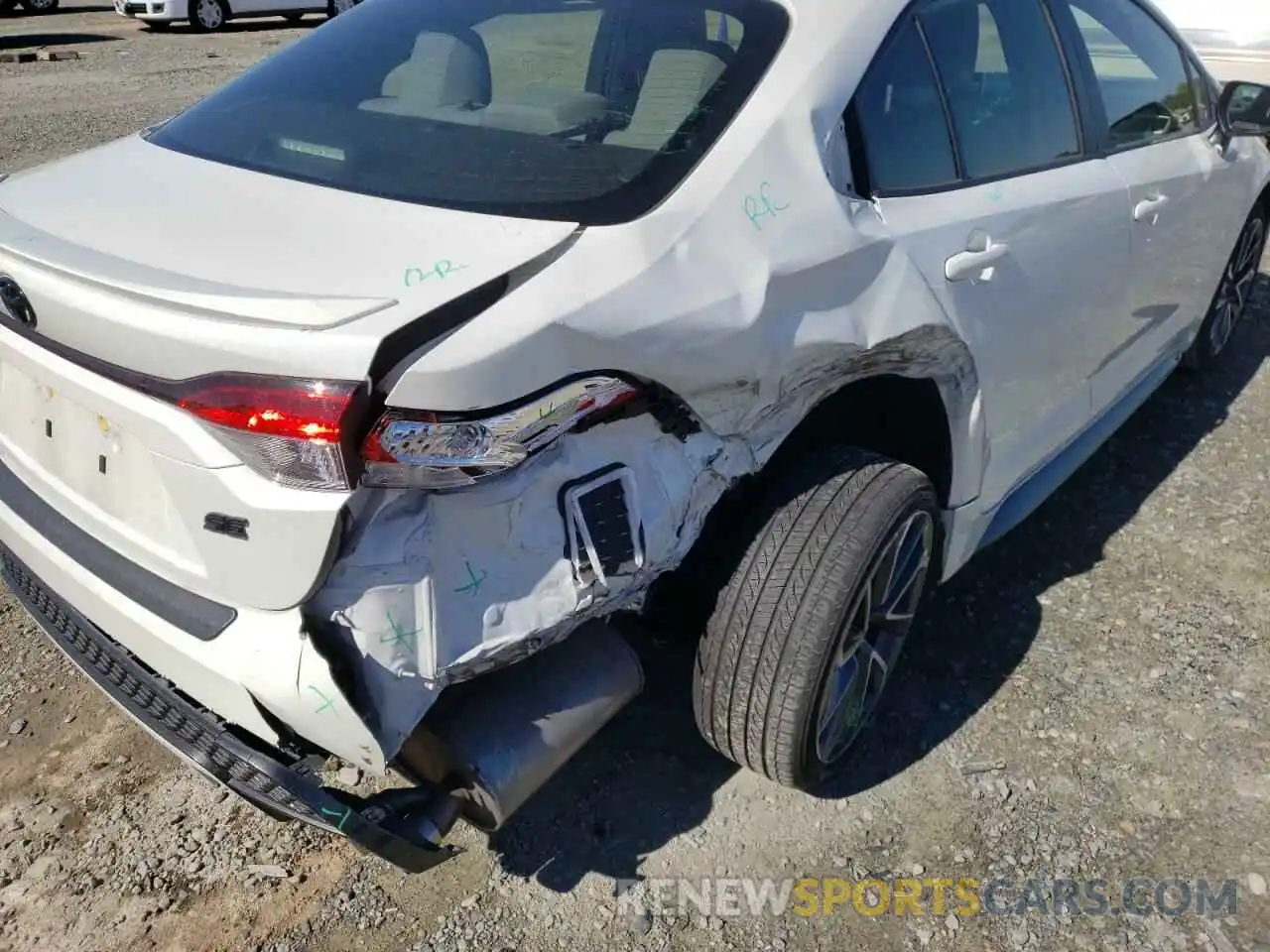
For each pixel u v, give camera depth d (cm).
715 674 218
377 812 175
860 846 234
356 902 220
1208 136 374
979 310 245
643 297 174
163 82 1107
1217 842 235
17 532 208
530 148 202
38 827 237
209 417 155
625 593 182
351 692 158
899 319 218
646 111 210
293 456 150
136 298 163
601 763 255
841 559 214
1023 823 239
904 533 228
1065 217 275
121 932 213
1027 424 289
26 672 283
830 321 204
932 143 241
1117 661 288
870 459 228
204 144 222
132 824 238
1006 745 261
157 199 197
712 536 222
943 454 257
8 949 209
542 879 226
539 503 167
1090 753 258
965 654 291
